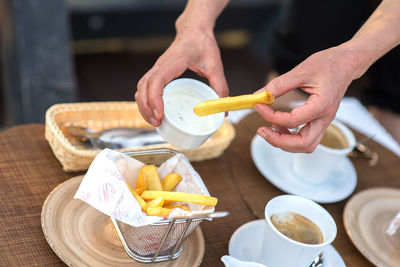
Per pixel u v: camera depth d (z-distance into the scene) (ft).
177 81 2.29
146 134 2.82
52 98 4.88
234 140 3.17
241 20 8.62
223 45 9.12
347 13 4.29
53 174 2.58
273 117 2.14
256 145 3.09
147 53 8.48
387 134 3.78
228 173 2.89
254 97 2.12
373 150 3.40
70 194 2.39
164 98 2.23
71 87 4.90
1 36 4.62
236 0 8.14
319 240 2.14
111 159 2.11
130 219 1.98
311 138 2.27
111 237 2.26
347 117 3.80
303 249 2.05
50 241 2.14
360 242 2.51
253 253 2.33
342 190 2.91
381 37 2.38
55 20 4.45
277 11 8.48
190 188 2.23
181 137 2.17
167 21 8.07
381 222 2.69
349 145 2.91
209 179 2.80
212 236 2.45
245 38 9.25
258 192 2.80
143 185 2.20
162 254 2.20
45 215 2.25
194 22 2.60
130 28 7.93
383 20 2.43
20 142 2.75
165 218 2.02
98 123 2.91
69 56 4.74
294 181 2.91
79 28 7.54
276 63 4.88
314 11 4.33
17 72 4.69
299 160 2.87
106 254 2.17
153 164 2.42
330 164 2.82
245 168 2.96
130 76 7.72
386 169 3.25
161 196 2.08
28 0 4.25
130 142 2.72
